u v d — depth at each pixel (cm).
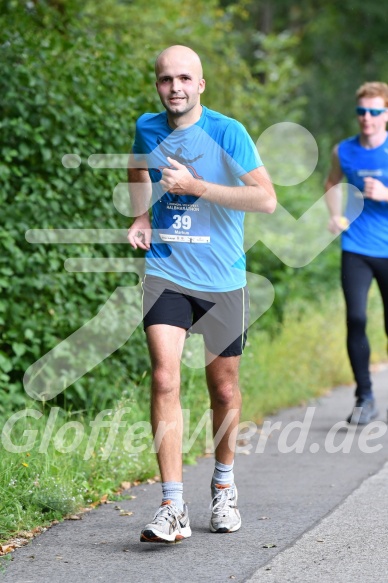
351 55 7631
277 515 1413
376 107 2145
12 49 1992
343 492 1552
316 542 1265
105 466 1633
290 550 1228
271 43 5166
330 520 1374
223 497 1334
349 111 7294
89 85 2053
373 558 1192
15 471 1456
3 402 1828
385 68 7544
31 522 1355
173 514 1241
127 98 2122
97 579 1126
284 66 5078
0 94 1945
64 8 2614
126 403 1880
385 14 7412
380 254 2156
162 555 1219
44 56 2023
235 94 3394
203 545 1262
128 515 1433
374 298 3853
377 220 2167
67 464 1568
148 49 2388
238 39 4247
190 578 1120
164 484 1260
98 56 2170
